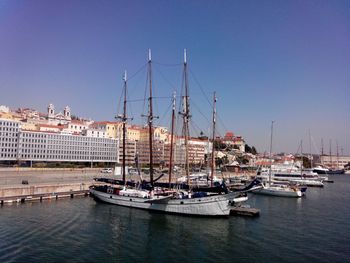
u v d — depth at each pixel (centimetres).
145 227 5041
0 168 13300
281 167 18362
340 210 7150
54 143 16238
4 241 4038
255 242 4372
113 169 14812
